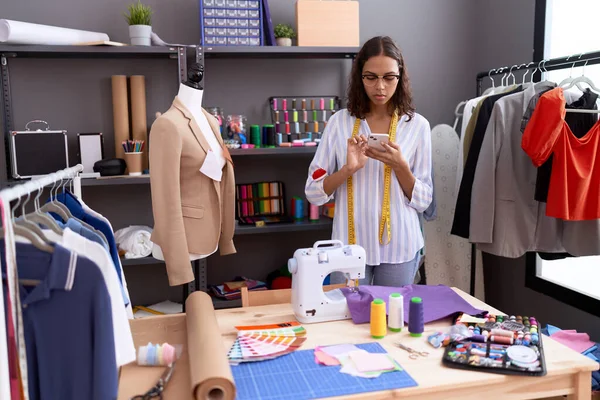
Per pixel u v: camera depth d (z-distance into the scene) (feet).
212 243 7.80
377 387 4.55
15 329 3.64
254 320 6.19
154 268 11.25
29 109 10.52
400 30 11.87
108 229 5.96
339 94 11.73
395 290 6.53
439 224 10.98
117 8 10.68
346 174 7.63
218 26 10.30
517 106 8.82
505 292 11.27
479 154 9.02
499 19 11.28
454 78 12.19
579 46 9.39
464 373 4.81
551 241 8.84
